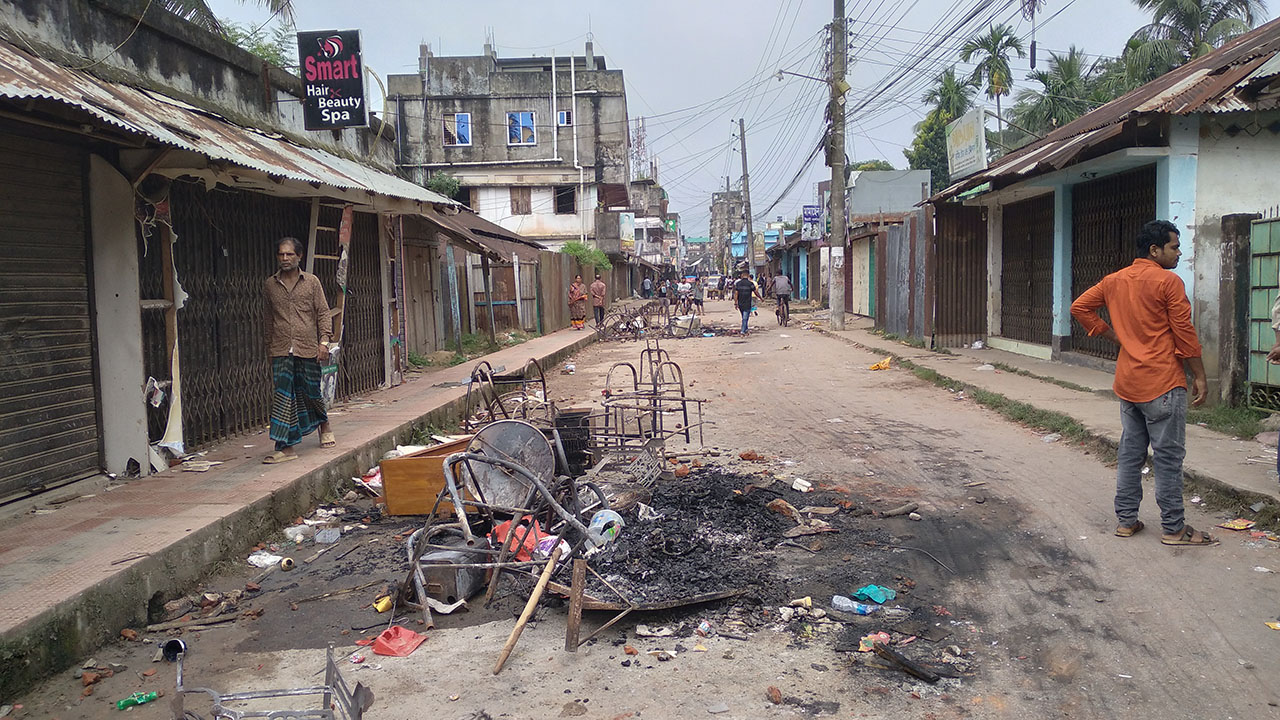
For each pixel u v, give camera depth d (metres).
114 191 6.04
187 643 4.03
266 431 8.08
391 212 10.41
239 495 5.59
